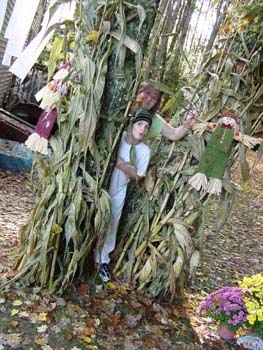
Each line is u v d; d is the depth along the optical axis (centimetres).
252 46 273
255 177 1103
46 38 264
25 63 271
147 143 295
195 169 284
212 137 273
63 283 269
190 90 286
